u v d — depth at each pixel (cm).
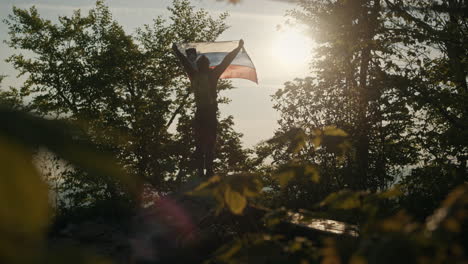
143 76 2611
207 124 654
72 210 445
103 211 416
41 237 35
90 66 2467
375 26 914
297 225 349
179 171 1984
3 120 35
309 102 902
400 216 96
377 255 82
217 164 2269
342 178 824
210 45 873
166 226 306
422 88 891
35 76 2378
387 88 888
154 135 2206
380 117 883
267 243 143
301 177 164
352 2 948
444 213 86
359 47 891
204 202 400
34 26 2438
